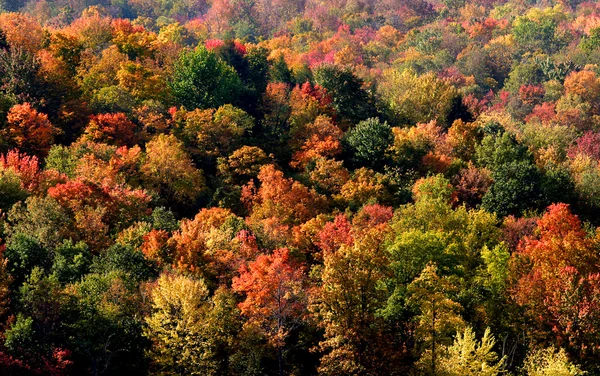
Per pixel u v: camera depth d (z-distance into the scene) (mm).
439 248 58531
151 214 75562
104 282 51094
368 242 52438
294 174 100750
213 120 106500
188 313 48438
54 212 63562
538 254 61656
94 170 81000
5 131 90188
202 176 94750
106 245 63250
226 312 51875
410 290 51281
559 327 53438
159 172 89188
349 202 90750
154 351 48719
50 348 44188
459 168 104875
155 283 52344
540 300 55219
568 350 52688
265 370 53688
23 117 91375
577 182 98562
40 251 56000
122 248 58031
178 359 48375
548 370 46156
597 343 51844
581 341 52188
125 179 84125
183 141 103938
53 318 46281
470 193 95562
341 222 71125
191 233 62750
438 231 63688
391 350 50125
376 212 79375
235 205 88938
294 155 107062
